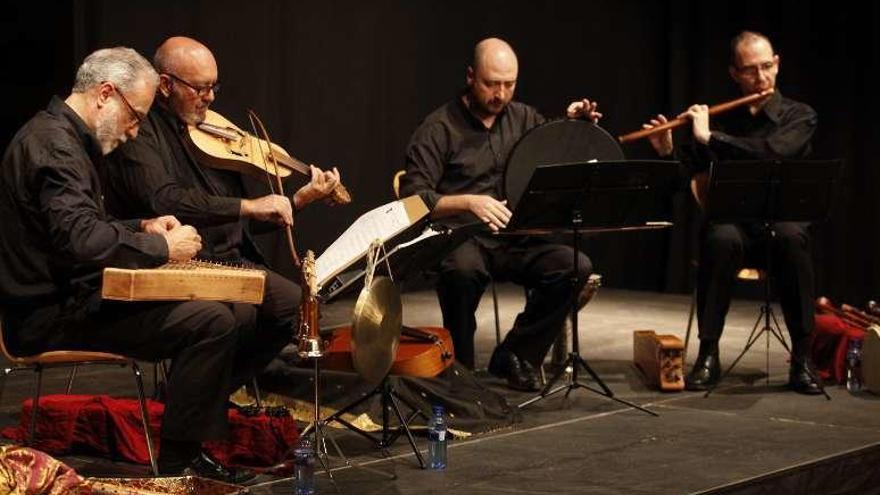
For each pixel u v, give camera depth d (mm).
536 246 9062
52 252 6152
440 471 6762
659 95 15273
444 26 14406
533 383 8898
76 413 7082
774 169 8492
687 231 14867
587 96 15391
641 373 9594
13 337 6270
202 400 6324
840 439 7488
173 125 7316
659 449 7234
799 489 6875
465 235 7230
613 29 15312
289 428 6945
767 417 8102
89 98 6230
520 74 15039
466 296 8758
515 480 6582
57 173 5969
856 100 13922
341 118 13570
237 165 7406
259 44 12773
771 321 12398
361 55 13688
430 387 7695
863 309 13961
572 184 7754
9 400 8453
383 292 6391
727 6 14703
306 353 6188
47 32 11109
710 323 9031
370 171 13891
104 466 6859
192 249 6262
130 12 11570
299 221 13359
